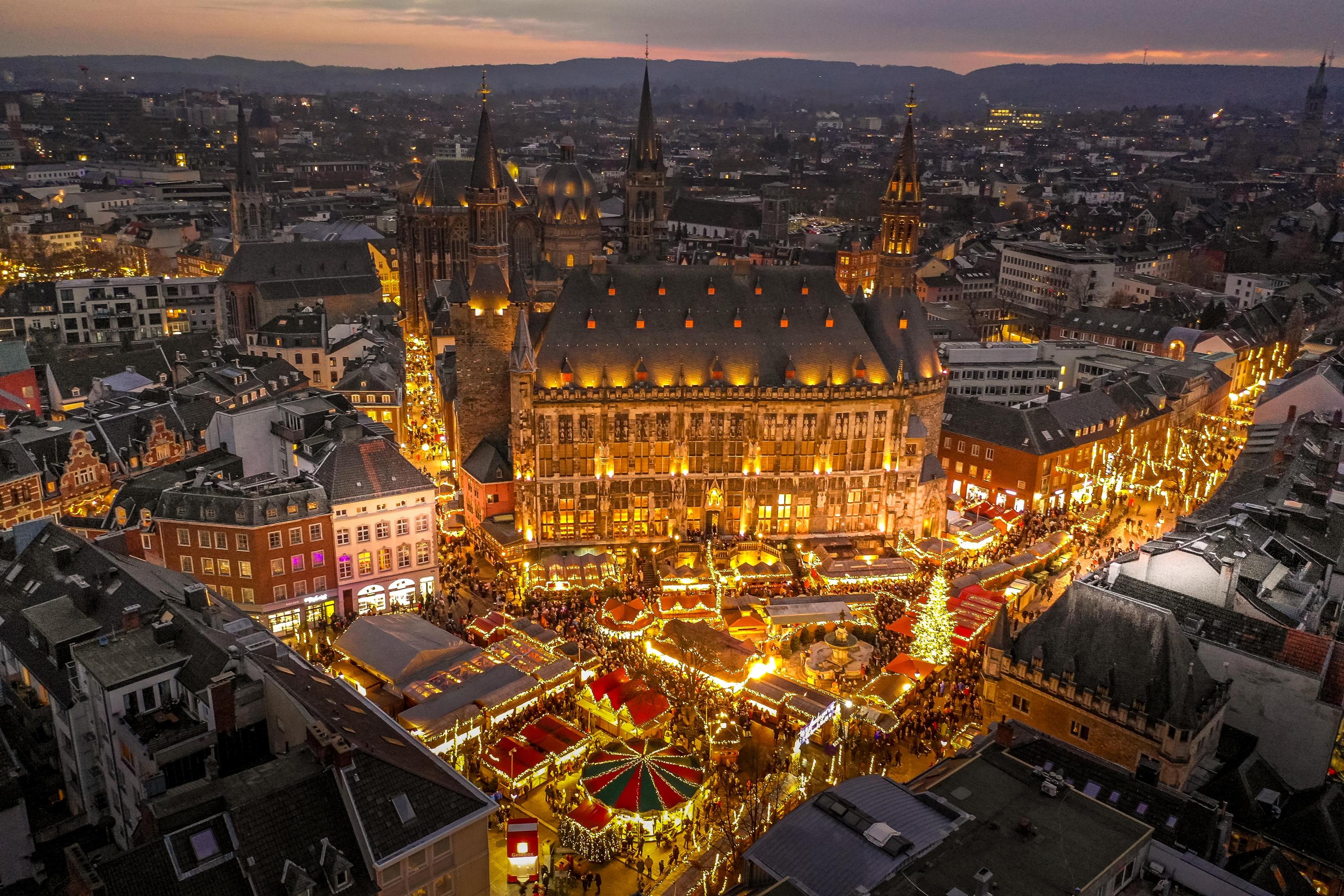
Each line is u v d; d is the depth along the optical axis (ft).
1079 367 629.10
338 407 469.98
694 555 417.08
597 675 316.40
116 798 230.89
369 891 181.98
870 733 288.92
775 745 291.79
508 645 315.99
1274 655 264.52
